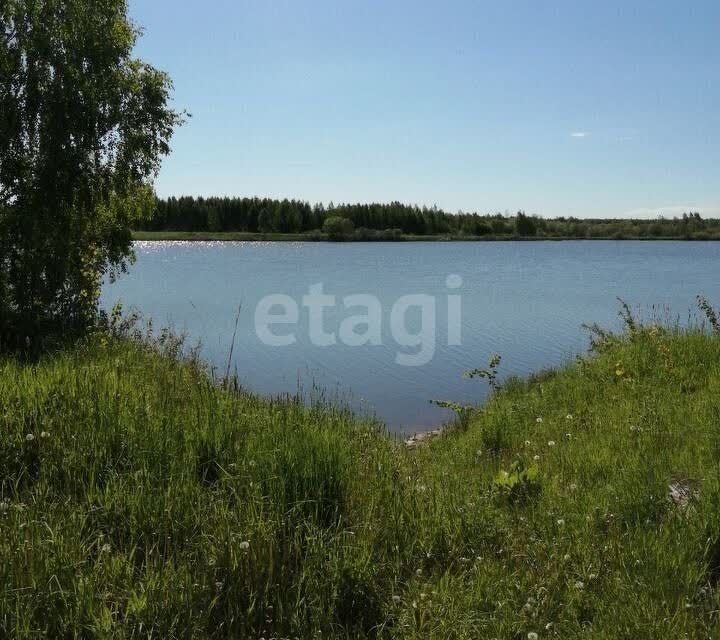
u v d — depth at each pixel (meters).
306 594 3.73
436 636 3.50
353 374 17.84
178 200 191.88
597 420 8.38
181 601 3.45
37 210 17.02
